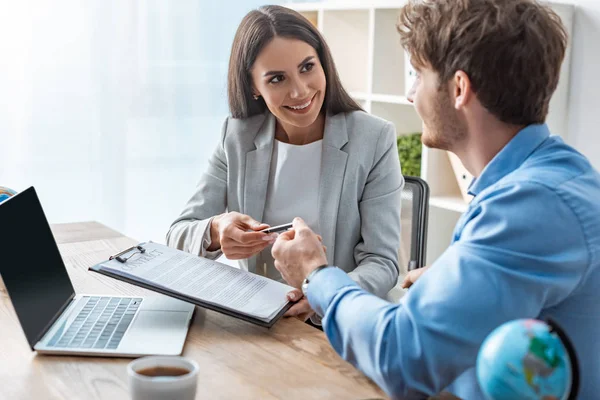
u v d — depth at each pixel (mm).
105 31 3404
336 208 1801
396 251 1787
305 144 1862
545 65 991
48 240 1373
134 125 3559
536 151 1021
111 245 1844
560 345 647
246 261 1872
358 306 1024
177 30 3570
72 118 3404
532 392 627
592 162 2535
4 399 1027
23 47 3252
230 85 1894
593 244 927
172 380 916
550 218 916
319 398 1035
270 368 1138
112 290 1502
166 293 1304
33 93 3307
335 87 1824
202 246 1684
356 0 3107
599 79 2479
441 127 1078
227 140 1914
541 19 994
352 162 1800
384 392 1055
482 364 657
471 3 1004
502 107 1007
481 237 935
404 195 1940
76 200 3480
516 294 900
